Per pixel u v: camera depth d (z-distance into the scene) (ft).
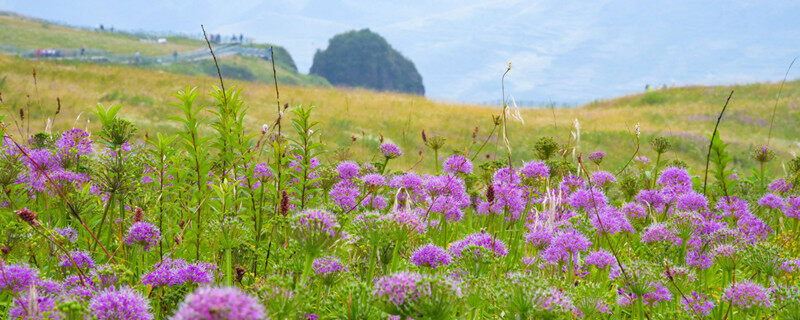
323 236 8.39
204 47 476.54
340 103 152.35
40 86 119.24
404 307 7.09
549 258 11.32
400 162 35.35
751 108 176.35
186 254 11.85
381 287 7.30
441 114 145.07
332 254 10.08
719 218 14.82
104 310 6.99
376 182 14.96
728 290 9.64
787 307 9.06
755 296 9.32
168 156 12.73
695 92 218.59
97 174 11.64
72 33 450.71
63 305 6.55
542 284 8.27
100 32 500.74
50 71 153.07
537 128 123.95
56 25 494.18
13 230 9.56
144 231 10.24
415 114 141.59
